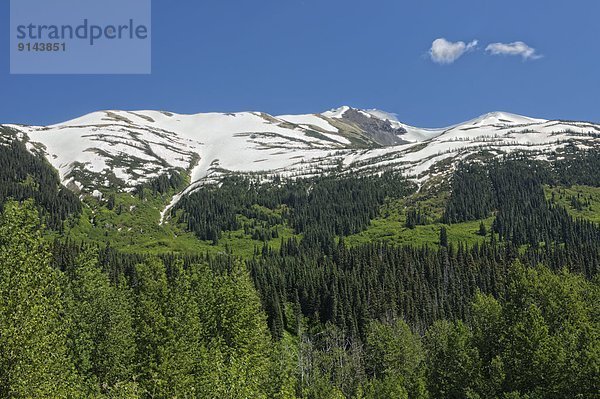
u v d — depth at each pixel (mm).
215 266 166250
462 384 63812
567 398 55469
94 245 66500
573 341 60312
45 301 37406
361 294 157875
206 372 47906
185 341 55812
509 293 72125
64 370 43344
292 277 173250
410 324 146250
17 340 33625
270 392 54250
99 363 54250
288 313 156625
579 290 76500
